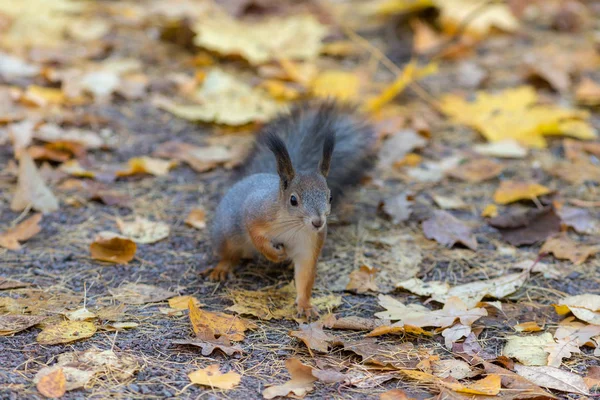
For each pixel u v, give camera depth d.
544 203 10.16
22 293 7.73
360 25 16.53
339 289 8.28
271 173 9.14
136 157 11.08
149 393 6.18
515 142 11.77
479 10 15.99
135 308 7.61
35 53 13.66
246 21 16.39
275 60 14.28
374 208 10.11
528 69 14.15
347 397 6.29
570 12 16.64
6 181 10.16
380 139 11.55
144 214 9.68
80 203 9.81
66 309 7.47
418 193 10.53
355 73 14.31
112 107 12.52
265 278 8.55
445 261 8.88
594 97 13.12
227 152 11.26
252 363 6.77
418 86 13.84
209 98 12.81
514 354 7.02
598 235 9.48
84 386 6.19
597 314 7.64
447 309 7.64
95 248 8.59
